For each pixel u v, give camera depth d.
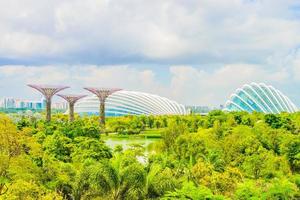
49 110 155.88
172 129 78.25
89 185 40.53
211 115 124.69
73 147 64.38
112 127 154.50
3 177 33.09
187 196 34.47
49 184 41.34
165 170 46.03
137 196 39.47
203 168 48.06
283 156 64.88
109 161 43.47
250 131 77.00
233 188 44.34
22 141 35.28
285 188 38.75
